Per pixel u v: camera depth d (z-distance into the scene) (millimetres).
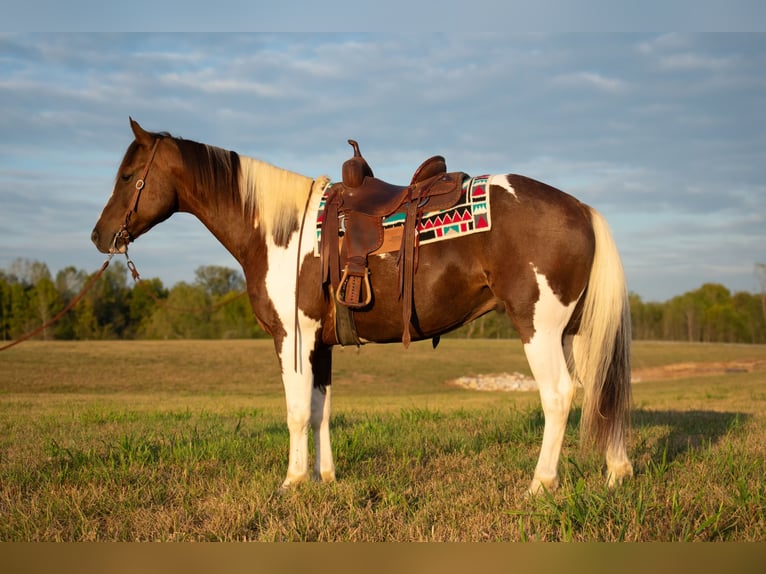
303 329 4512
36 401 15273
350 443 5695
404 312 4156
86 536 3570
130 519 3854
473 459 5504
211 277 74875
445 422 8047
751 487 4012
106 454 5559
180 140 4902
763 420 8141
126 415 9414
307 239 4527
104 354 34688
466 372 35312
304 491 4211
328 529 3541
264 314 4637
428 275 4137
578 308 4188
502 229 4020
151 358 33844
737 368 40375
